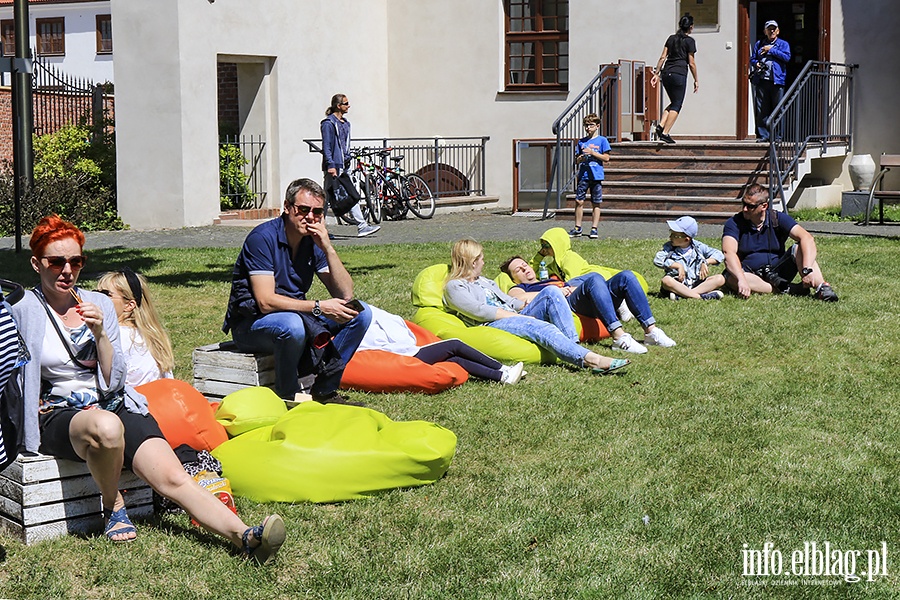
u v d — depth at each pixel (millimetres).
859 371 7402
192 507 4402
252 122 18234
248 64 18156
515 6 19688
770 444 5816
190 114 16859
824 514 4820
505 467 5469
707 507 4906
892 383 7078
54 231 4469
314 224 6074
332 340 6270
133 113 17016
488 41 19750
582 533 4617
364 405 6559
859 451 5699
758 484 5203
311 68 18781
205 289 10633
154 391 5199
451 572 4238
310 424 5168
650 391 6906
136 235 15812
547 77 19547
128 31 16922
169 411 5133
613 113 17250
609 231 14562
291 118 18422
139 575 4203
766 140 16484
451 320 7910
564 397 6746
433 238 14336
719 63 18109
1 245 14422
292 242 6156
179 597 4027
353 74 19703
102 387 4508
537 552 4434
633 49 18609
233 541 4367
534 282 8898
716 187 15742
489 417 6328
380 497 5043
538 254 9758
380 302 9672
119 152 17188
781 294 9914
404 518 4781
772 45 16391
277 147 18188
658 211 15703
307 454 4965
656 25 18406
